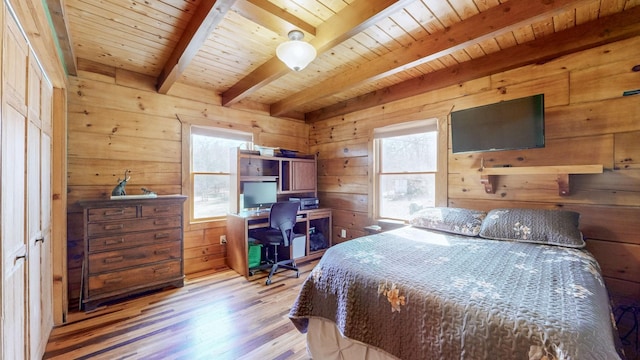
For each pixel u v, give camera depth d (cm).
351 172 398
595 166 198
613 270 205
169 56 262
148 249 269
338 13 192
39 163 177
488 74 264
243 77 317
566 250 180
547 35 224
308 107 435
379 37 227
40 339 177
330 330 165
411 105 326
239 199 350
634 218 198
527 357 90
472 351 102
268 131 417
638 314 192
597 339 87
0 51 107
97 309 240
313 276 177
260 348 188
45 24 151
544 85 235
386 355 134
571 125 222
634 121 197
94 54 259
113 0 180
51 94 213
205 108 352
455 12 195
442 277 136
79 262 264
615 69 204
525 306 104
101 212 245
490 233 218
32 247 160
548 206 233
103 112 281
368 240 213
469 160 279
